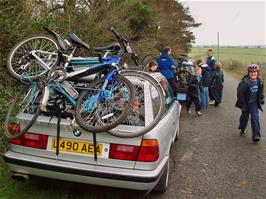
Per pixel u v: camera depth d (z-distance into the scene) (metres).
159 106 4.04
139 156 3.69
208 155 6.65
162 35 23.81
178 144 7.37
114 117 3.77
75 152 3.77
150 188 3.73
